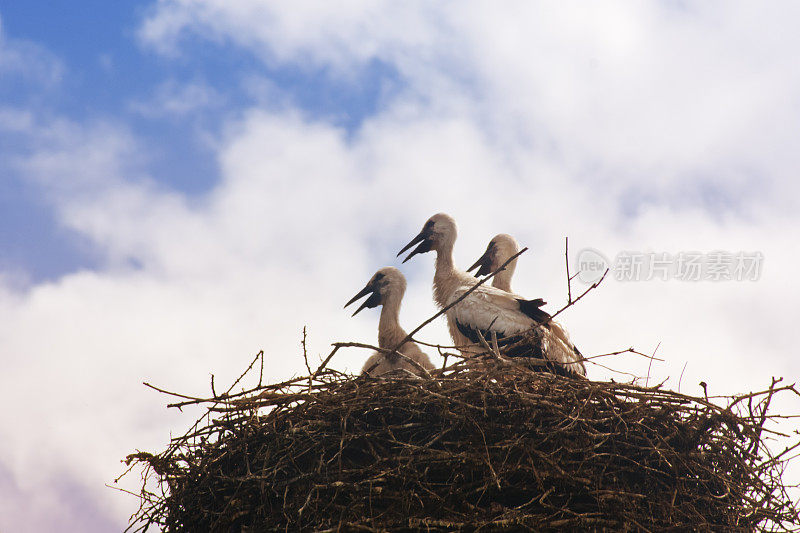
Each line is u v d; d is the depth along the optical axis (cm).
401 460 987
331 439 1005
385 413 1025
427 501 989
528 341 1143
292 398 1045
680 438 1048
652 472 1036
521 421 997
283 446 1016
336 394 1041
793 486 1040
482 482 994
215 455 1067
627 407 1040
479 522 968
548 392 1030
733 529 1028
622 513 988
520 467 980
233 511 1031
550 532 981
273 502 1030
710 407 1041
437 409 1011
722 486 1055
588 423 1012
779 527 1041
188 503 1072
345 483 971
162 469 1085
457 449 997
